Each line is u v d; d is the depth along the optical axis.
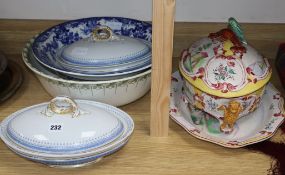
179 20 0.91
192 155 0.66
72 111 0.62
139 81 0.72
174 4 0.56
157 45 0.60
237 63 0.65
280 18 0.90
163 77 0.63
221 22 0.90
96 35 0.76
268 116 0.71
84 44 0.75
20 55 0.94
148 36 0.83
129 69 0.72
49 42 0.81
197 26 0.90
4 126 0.64
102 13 0.91
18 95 0.80
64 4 0.90
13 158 0.65
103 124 0.62
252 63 0.66
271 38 0.90
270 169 0.63
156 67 0.62
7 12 0.91
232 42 0.67
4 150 0.67
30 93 0.81
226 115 0.66
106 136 0.61
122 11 0.91
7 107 0.76
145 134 0.70
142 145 0.68
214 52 0.67
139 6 0.90
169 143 0.68
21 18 0.92
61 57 0.75
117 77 0.71
